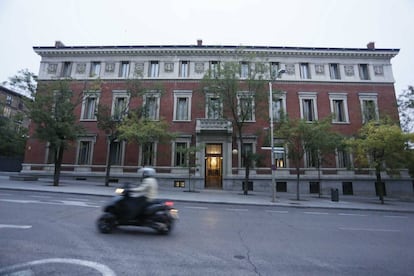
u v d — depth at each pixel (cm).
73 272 405
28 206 1001
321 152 1989
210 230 754
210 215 1040
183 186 2389
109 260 468
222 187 2367
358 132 2236
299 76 2655
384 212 1411
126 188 694
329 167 2442
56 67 2702
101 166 2464
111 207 677
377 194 2389
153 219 669
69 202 1170
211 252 541
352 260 523
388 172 1869
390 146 1784
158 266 450
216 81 2145
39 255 477
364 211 1425
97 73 2708
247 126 2509
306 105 2634
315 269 465
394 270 470
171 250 543
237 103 2338
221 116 2264
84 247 536
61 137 1906
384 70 2680
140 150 2483
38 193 1466
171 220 687
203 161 2398
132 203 671
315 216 1140
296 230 806
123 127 1969
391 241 700
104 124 2167
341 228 873
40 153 2520
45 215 844
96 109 2327
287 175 2406
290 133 1833
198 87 2611
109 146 2269
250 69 2173
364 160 1870
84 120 2564
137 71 2414
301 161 2453
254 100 2217
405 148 1834
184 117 2602
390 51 2656
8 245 527
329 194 2380
